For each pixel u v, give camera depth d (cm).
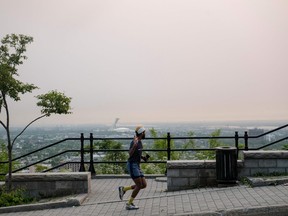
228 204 994
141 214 1009
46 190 1362
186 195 1183
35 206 1204
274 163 1315
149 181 1561
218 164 1277
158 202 1129
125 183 1549
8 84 1336
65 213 1104
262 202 969
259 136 1534
